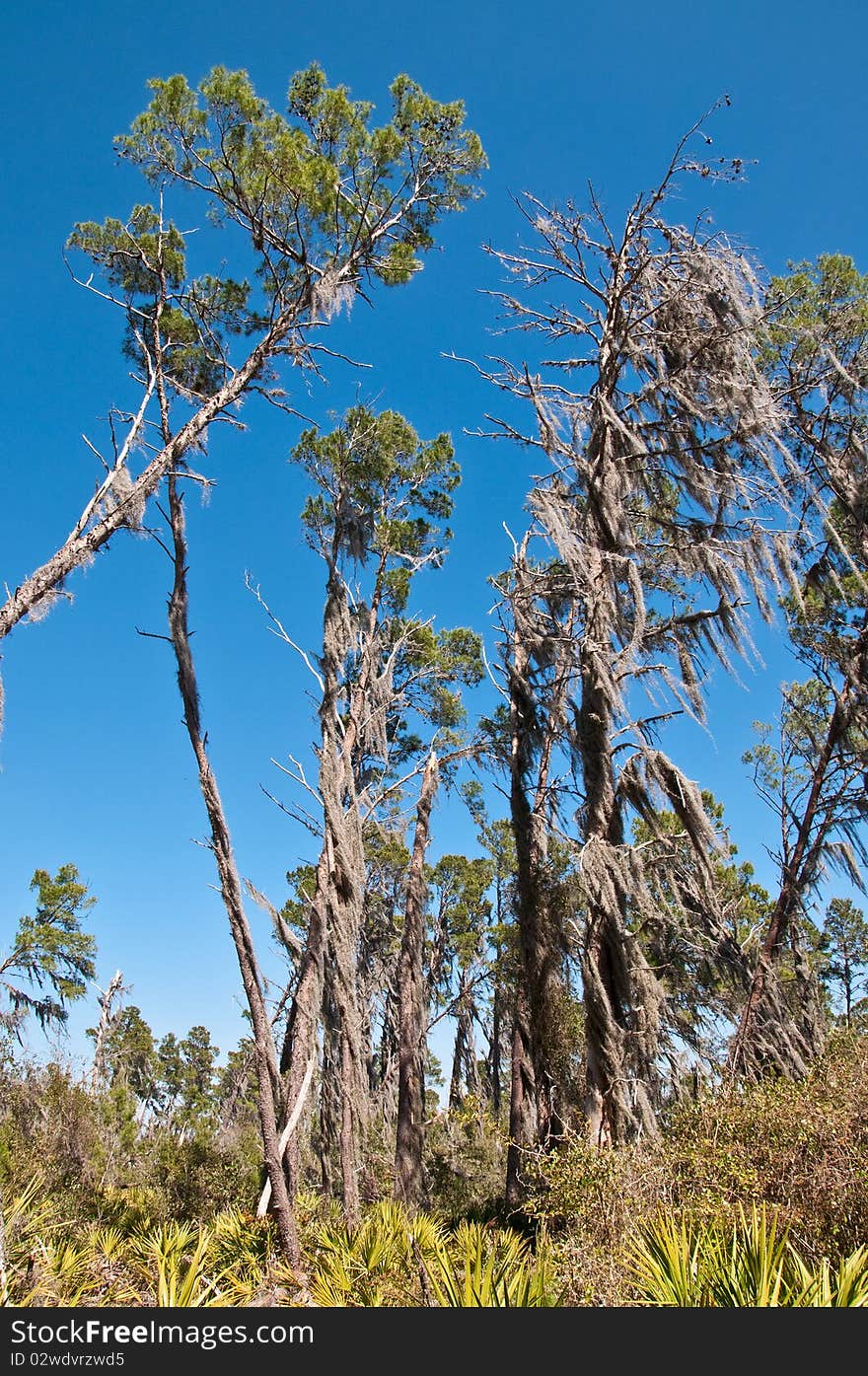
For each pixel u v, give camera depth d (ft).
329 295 37.40
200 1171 49.98
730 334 41.16
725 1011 44.47
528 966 45.29
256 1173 49.39
